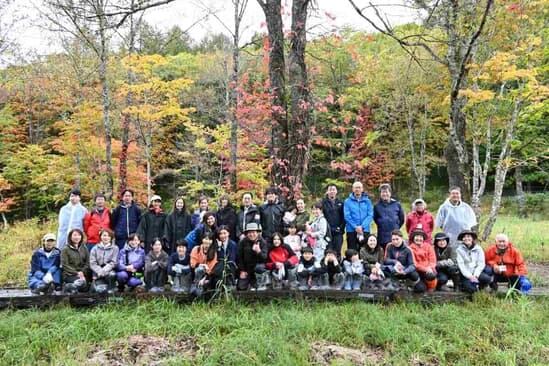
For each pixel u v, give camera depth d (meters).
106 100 10.78
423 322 5.26
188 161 17.75
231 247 6.48
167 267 6.43
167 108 11.04
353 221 6.97
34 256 6.27
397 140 20.58
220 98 19.47
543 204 20.88
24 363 4.34
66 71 15.02
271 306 5.82
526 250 10.70
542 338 4.85
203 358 4.41
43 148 19.50
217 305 5.88
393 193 24.39
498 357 4.39
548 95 9.99
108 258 6.38
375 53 19.56
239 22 10.23
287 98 8.73
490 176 25.28
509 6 8.94
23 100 19.53
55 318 5.42
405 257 6.32
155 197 7.12
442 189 25.33
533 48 9.91
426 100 17.39
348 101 19.06
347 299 6.20
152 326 5.13
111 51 13.67
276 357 4.32
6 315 5.62
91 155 14.34
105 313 5.44
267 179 12.28
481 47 9.55
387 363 4.38
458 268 6.39
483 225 14.88
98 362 4.37
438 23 7.88
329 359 4.43
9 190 19.80
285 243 6.53
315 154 20.20
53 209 21.22
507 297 6.12
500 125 12.22
